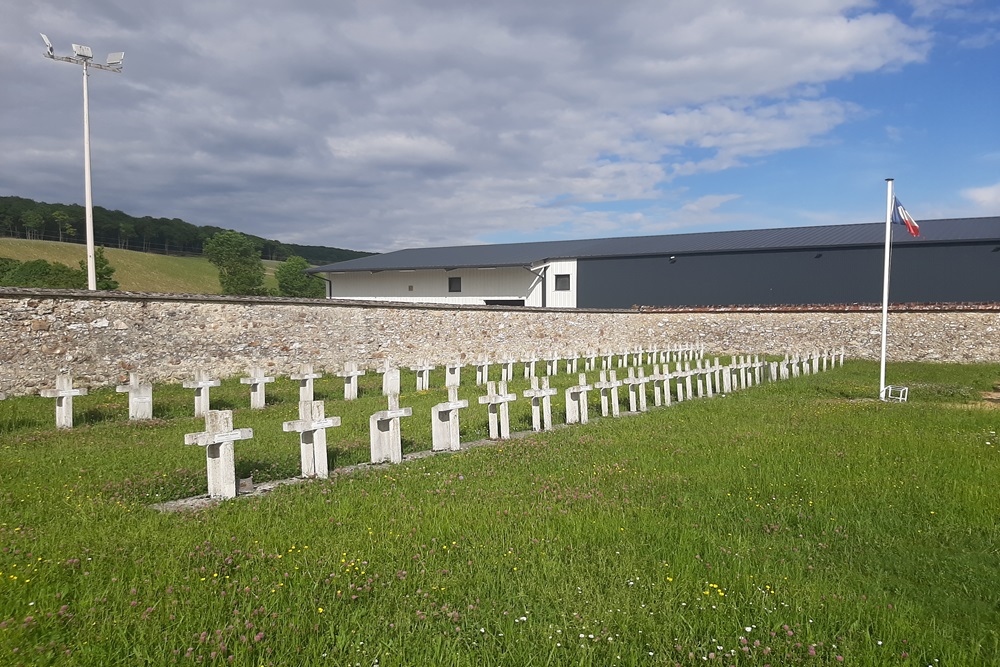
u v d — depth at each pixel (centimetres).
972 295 3028
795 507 689
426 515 632
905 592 489
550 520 621
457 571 504
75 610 422
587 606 450
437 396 1577
